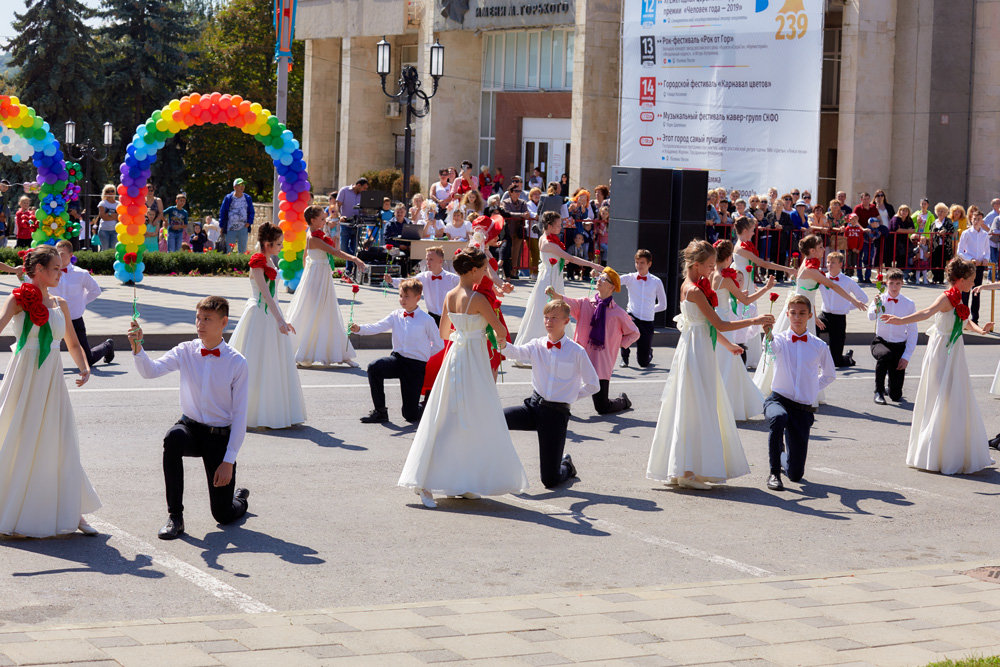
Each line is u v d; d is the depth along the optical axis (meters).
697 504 9.19
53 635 5.41
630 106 36.25
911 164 37.09
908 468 10.81
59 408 7.62
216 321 7.75
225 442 7.89
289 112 69.75
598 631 5.71
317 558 7.41
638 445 11.30
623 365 16.50
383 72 29.09
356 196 25.27
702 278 9.47
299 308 15.22
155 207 28.98
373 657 5.19
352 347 15.53
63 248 13.95
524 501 9.09
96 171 64.38
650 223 19.89
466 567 7.33
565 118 42.97
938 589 6.75
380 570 7.21
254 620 5.78
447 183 29.09
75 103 64.62
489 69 45.72
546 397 9.44
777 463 9.77
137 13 66.56
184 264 26.05
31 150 24.02
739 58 33.88
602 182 40.97
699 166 34.91
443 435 8.81
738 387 12.62
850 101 36.12
